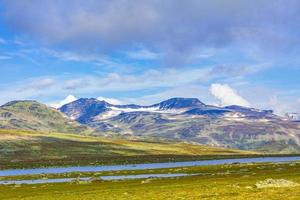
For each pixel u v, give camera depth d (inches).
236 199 2684.5
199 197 2984.7
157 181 5565.9
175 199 2977.4
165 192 3671.3
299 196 2605.8
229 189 3472.0
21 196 4347.9
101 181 6102.4
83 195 3922.2
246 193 3002.0
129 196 3506.4
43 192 4729.3
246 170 7450.8
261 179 4803.2
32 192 4810.5
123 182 5664.4
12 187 5689.0
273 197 2645.2
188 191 3592.5
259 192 3002.0
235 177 5521.7
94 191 4399.6
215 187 3826.3
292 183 3479.3
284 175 5275.6
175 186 4431.6
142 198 3240.7
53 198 3804.1
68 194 4178.2
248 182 4340.6
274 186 3417.8
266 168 7775.6
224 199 2726.4
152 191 3902.6
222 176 5920.3
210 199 2790.4
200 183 4744.1
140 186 4830.2
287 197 2598.4
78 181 6186.0
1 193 4879.4
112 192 4097.0
